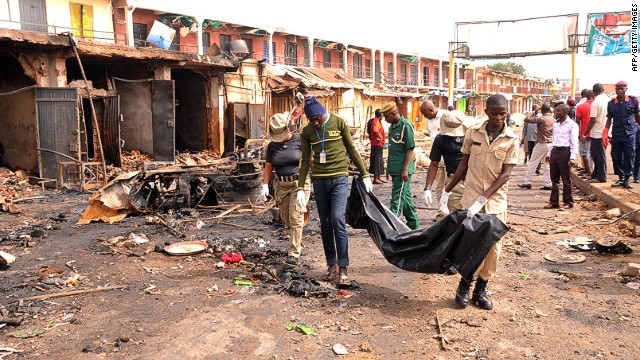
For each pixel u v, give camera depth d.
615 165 10.19
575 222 8.20
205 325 4.32
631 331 4.07
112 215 8.74
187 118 20.86
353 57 42.75
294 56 36.62
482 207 4.50
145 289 5.21
